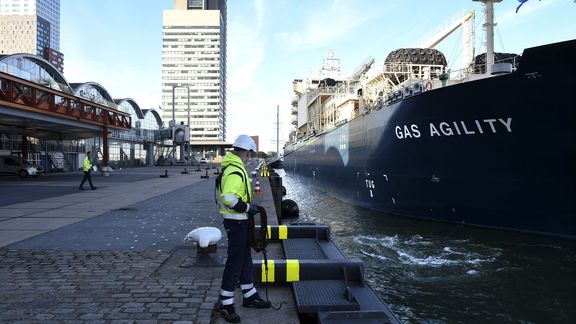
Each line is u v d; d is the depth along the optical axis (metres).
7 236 8.19
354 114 25.66
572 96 9.76
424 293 7.49
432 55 21.55
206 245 5.66
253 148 4.22
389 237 12.08
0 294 4.66
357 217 16.28
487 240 11.20
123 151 58.75
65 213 11.58
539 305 6.92
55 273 5.52
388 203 16.58
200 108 164.62
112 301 4.44
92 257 6.43
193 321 3.92
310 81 49.16
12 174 31.89
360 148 19.12
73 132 38.09
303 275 5.09
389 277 8.39
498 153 11.50
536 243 10.76
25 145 37.47
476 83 11.42
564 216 10.54
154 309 4.21
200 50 164.75
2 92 21.77
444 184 13.25
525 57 10.24
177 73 164.62
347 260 5.25
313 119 41.91
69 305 4.32
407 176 14.87
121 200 15.12
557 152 10.33
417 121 13.75
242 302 4.50
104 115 35.31
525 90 10.51
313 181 33.94
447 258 9.69
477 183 12.21
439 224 13.63
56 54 168.00
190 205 13.62
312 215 17.50
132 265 5.93
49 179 29.23
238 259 4.04
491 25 14.71
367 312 3.87
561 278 8.14
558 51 9.66
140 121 70.69
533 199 11.04
